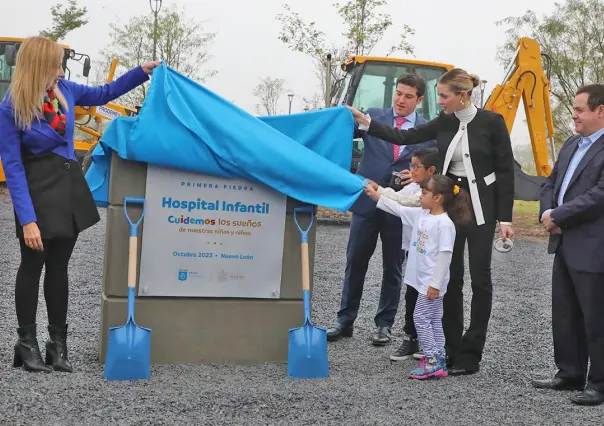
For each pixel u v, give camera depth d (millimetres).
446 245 4523
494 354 5363
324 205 4586
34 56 4133
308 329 4508
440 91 4688
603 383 4215
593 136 4387
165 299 4559
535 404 4125
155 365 4527
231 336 4648
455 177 4789
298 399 3943
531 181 14367
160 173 4477
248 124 4531
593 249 4262
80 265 8633
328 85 13914
